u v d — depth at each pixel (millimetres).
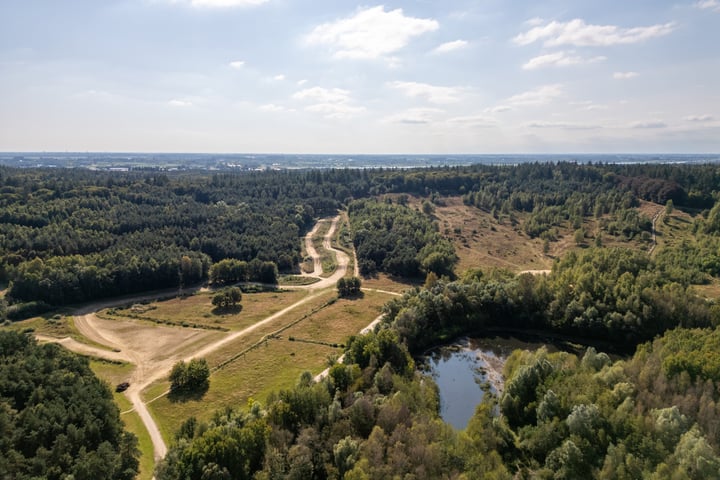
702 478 52906
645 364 75188
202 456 55500
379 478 53531
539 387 73688
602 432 62375
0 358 72625
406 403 69062
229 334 117250
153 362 101500
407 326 107562
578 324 112000
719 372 67250
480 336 116875
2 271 142375
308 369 97375
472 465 58531
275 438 61656
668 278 119750
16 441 56812
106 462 58531
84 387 71688
